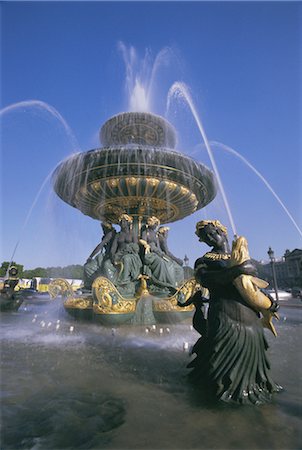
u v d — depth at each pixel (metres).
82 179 9.27
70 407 2.53
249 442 1.97
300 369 3.71
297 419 2.32
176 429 2.15
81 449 1.89
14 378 3.31
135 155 8.30
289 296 23.64
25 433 2.09
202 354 3.34
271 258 22.48
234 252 3.10
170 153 8.30
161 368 3.73
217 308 3.15
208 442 1.97
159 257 8.89
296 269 64.81
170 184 9.05
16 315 10.18
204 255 3.54
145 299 7.85
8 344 5.24
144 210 9.91
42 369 3.68
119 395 2.81
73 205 11.90
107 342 5.50
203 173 9.21
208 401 2.66
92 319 7.77
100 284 7.29
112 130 11.43
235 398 2.66
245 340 2.89
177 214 11.15
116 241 8.98
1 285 13.00
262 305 2.94
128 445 1.93
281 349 4.96
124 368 3.73
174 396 2.79
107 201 9.87
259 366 2.85
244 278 2.96
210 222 3.74
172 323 7.77
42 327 7.34
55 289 10.14
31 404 2.60
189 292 7.97
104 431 2.12
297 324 8.46
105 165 8.60
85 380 3.26
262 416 2.37
